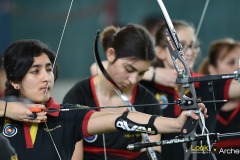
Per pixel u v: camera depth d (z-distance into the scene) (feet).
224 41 32.78
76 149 22.79
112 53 23.66
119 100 24.82
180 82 18.07
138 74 23.85
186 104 18.02
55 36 66.49
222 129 26.94
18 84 20.75
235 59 32.12
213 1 61.77
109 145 24.43
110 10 63.57
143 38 23.45
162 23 27.73
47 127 20.49
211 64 32.86
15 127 20.52
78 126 20.48
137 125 19.24
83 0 65.67
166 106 26.45
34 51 20.43
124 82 23.63
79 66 65.87
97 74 25.13
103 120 19.98
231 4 61.77
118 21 63.41
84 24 65.51
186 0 61.87
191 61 27.45
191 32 26.94
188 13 62.08
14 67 20.43
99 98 24.76
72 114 20.75
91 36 65.26
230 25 61.77
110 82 23.61
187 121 17.92
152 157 22.90
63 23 66.39
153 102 25.14
